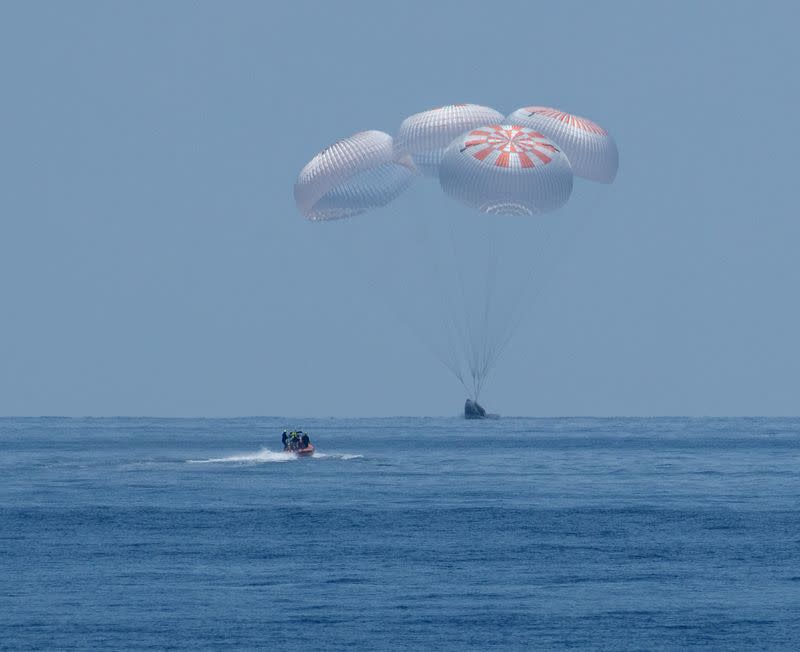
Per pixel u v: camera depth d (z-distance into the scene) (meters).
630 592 134.25
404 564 150.00
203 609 125.69
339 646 112.88
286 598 130.62
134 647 112.25
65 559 153.38
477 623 120.50
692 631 118.00
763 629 118.69
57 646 112.31
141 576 142.25
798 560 153.00
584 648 112.69
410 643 113.81
